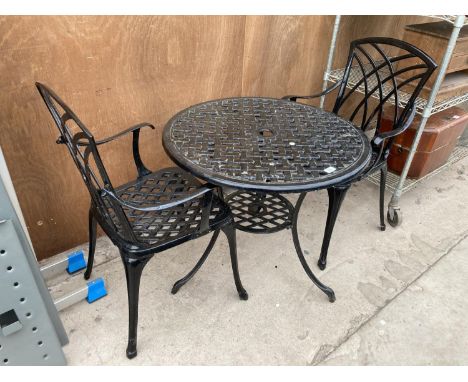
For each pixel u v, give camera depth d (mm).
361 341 1502
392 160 2318
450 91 2041
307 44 2297
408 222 2205
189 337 1479
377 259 1920
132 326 1324
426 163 2227
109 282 1701
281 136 1433
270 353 1437
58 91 1447
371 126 3119
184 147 1320
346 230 2113
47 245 1745
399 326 1572
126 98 1662
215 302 1631
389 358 1445
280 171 1212
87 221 1821
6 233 995
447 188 2545
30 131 1438
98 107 1595
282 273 1801
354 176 1240
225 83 2021
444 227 2178
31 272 1088
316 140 1418
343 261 1896
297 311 1610
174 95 1828
